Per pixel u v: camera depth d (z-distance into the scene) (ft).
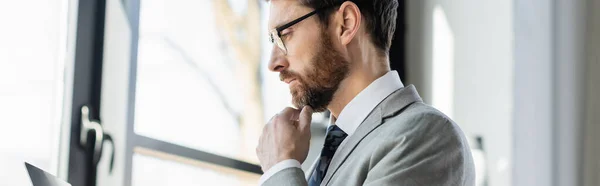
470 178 4.48
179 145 7.71
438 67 9.52
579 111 9.10
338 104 4.80
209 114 8.07
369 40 4.79
